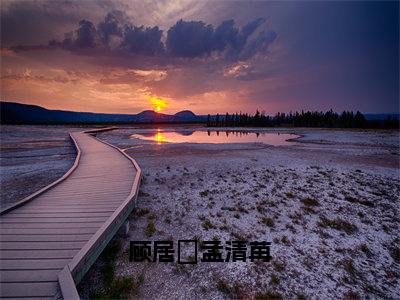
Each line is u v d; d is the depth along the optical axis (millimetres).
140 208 9695
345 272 6445
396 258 7273
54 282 3924
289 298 5355
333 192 12734
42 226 5867
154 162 19781
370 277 6371
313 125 119312
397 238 8391
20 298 3611
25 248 4852
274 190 12695
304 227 8750
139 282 5527
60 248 4887
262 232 8250
